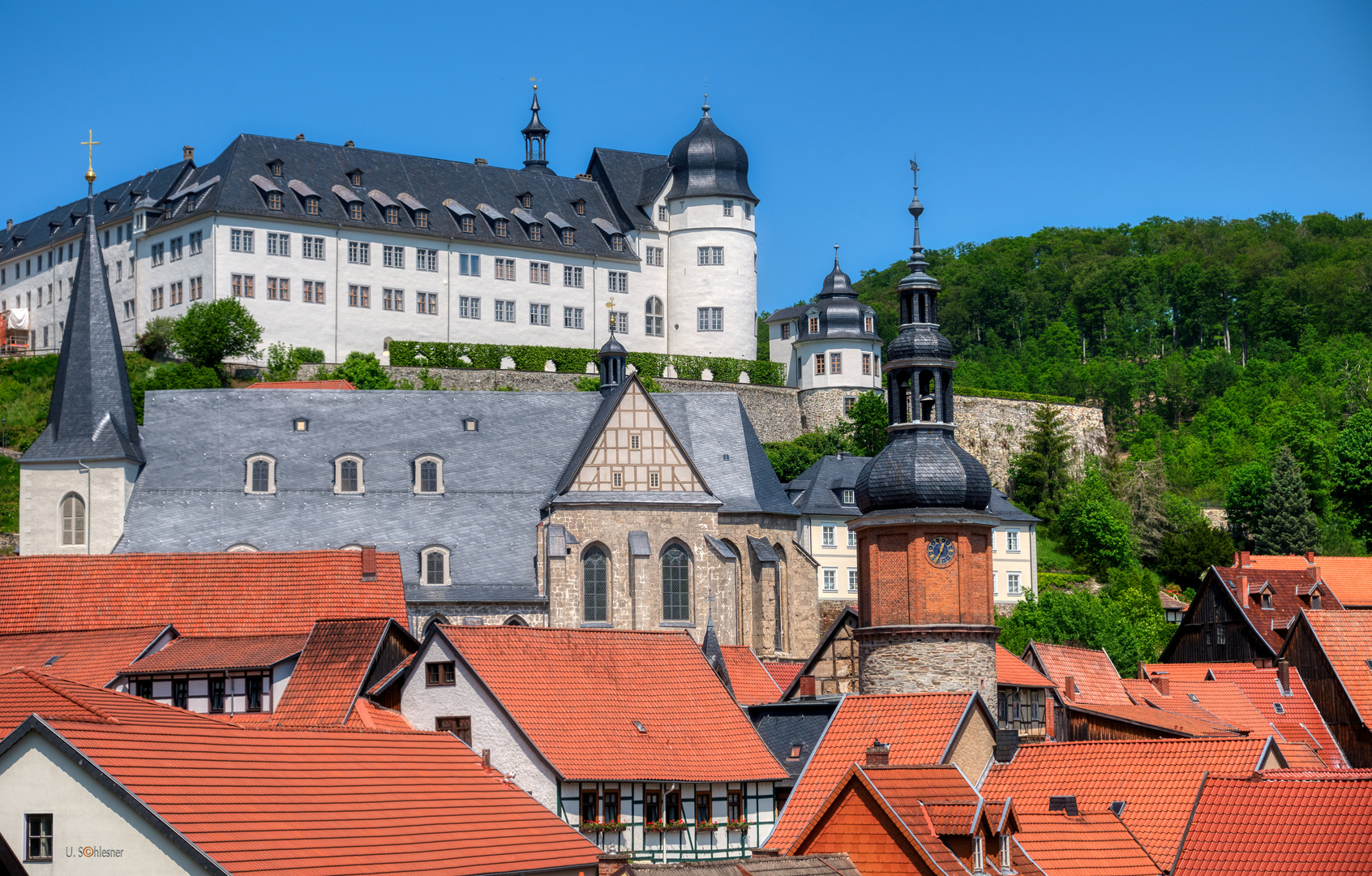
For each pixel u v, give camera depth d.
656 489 102.12
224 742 50.09
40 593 85.62
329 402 107.94
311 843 45.88
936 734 70.00
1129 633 124.25
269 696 75.19
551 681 70.94
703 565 101.44
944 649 79.69
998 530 150.88
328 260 150.88
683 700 73.50
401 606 86.31
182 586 86.06
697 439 108.12
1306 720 104.19
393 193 157.75
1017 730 85.56
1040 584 153.25
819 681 87.69
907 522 80.56
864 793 58.31
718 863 53.81
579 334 163.62
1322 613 106.88
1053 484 169.38
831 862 56.56
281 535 101.38
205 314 141.50
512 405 110.12
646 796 67.81
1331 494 179.25
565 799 66.00
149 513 100.81
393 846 48.22
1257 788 59.53
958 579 80.56
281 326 148.25
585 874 53.00
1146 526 167.88
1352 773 64.50
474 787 55.00
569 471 103.81
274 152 154.25
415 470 105.12
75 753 43.91
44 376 146.62
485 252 158.88
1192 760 68.62
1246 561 129.88
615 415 102.44
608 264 165.75
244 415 106.06
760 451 109.44
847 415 166.25
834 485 145.88
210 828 44.06
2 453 134.12
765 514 105.44
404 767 54.19
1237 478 175.62
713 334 166.75
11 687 53.03
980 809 57.56
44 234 178.62
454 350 152.38
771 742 78.06
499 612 99.75
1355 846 56.03
